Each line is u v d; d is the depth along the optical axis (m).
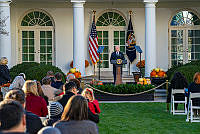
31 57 21.64
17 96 4.55
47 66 16.03
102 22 21.72
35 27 21.55
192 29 21.77
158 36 21.81
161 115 11.48
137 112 12.12
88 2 21.27
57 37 21.62
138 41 21.66
